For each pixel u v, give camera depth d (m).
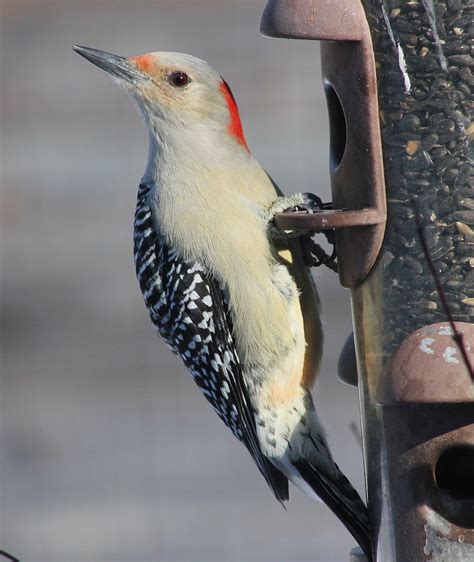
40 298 17.81
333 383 16.84
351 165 9.59
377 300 9.62
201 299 10.59
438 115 9.42
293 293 10.41
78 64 18.45
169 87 10.85
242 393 10.61
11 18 18.38
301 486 10.56
